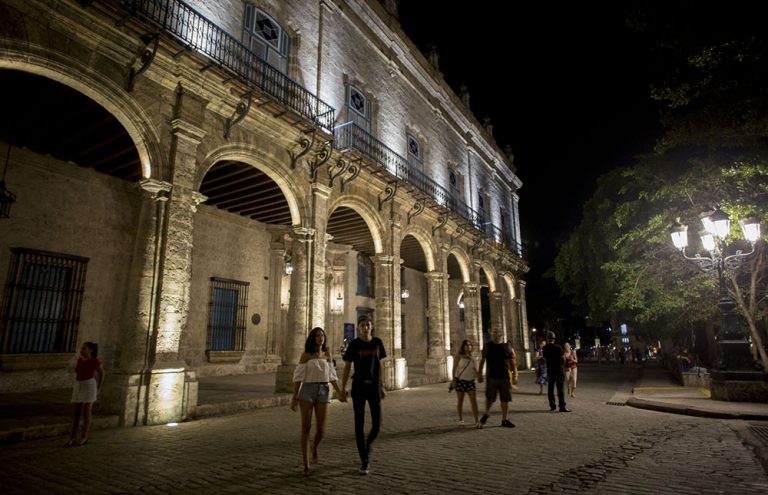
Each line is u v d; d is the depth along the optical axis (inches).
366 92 615.5
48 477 173.6
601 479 169.6
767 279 502.0
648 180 533.0
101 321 452.1
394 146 661.9
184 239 329.4
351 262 794.8
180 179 331.3
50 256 418.0
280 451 216.7
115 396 284.5
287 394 391.2
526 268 1143.0
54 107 342.6
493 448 223.6
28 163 410.6
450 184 837.2
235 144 383.2
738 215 390.0
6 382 378.9
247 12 439.5
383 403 404.2
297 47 492.7
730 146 402.0
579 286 895.1
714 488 157.8
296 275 439.5
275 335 641.6
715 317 542.6
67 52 279.7
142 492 157.2
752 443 232.1
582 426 286.8
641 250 595.8
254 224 634.8
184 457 205.2
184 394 307.0
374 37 647.8
